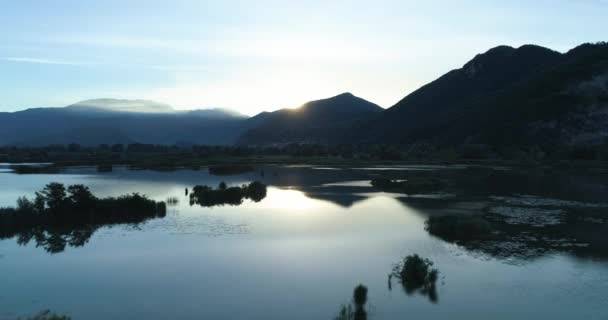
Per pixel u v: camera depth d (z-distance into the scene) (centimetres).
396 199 6097
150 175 10225
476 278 2873
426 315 2334
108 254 3419
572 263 3161
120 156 19225
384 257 3312
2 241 3866
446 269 3047
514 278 2870
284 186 7706
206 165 13700
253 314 2355
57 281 2842
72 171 11575
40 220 4466
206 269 3052
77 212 4678
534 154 14500
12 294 2631
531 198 6166
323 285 2759
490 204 5656
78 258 3328
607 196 6378
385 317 2308
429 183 7344
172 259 3275
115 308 2428
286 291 2666
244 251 3475
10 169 12481
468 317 2322
